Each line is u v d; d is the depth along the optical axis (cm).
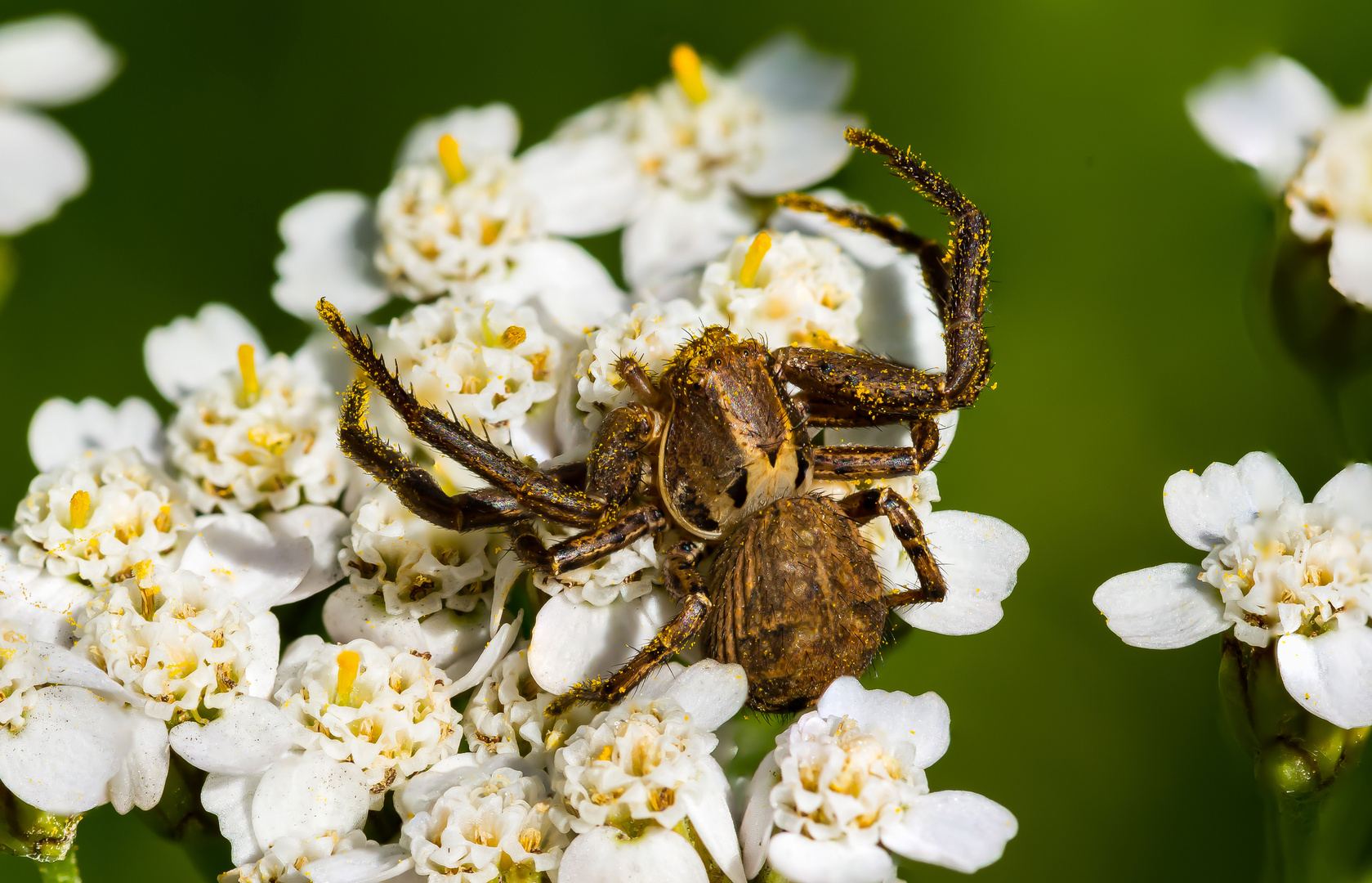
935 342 8
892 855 7
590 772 7
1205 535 7
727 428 7
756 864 7
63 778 7
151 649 7
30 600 7
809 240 8
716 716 7
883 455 8
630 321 8
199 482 8
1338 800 7
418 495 7
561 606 7
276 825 7
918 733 7
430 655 7
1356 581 7
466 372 8
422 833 7
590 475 7
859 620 7
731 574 7
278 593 7
